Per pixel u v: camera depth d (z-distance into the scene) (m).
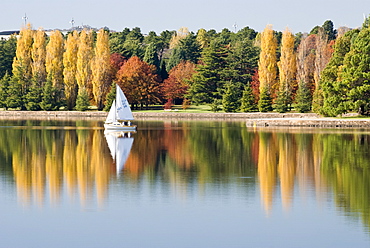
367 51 168.00
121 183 75.12
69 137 138.00
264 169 86.25
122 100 156.88
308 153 104.00
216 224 56.47
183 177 79.50
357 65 170.25
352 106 169.12
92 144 121.81
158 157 100.12
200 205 63.25
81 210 61.22
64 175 81.06
